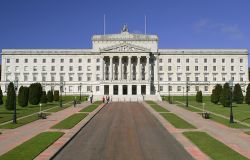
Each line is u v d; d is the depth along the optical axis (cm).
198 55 19012
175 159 3188
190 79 18925
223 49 19088
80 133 4853
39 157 3177
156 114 7731
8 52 19062
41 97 11281
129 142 4094
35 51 19062
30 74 19025
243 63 18988
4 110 8812
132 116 7394
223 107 9962
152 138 4397
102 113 8175
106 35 19362
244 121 6362
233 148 3672
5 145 3781
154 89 18762
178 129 5203
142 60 18538
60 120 6475
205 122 6194
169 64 18962
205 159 3138
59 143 3903
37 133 4741
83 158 3225
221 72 18962
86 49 19162
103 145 3894
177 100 14275
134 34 19425
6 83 18838
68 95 17638
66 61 19012
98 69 18888
